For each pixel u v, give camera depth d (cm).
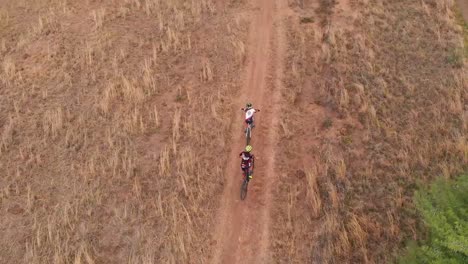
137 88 1789
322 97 1786
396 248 1298
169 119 1709
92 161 1521
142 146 1603
